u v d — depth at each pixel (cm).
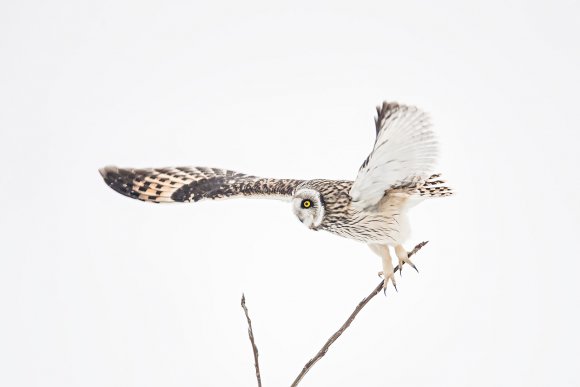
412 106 923
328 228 1145
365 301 944
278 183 1242
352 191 1084
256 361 916
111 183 1291
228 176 1310
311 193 1135
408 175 1027
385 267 1153
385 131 934
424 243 1014
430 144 963
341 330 943
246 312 913
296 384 932
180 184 1295
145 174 1307
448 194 1138
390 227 1123
